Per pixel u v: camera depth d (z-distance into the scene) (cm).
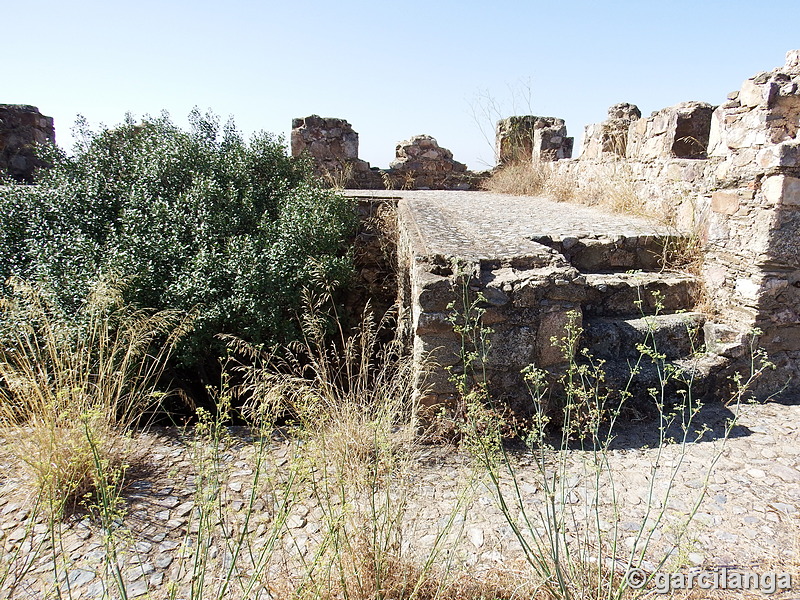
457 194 926
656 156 600
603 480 305
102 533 272
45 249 514
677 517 268
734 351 394
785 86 381
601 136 737
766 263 388
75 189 596
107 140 668
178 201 588
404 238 557
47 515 282
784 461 320
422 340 350
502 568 235
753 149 398
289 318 538
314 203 619
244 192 647
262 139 720
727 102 443
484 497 291
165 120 713
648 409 377
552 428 366
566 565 235
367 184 1120
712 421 370
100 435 323
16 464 319
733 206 416
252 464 330
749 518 270
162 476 328
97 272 477
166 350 486
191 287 497
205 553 210
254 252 538
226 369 534
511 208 695
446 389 354
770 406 391
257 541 260
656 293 348
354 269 626
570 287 354
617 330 407
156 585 236
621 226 532
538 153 1033
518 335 353
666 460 324
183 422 442
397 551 231
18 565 248
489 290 348
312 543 255
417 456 333
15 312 407
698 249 468
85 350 399
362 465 279
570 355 319
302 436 272
